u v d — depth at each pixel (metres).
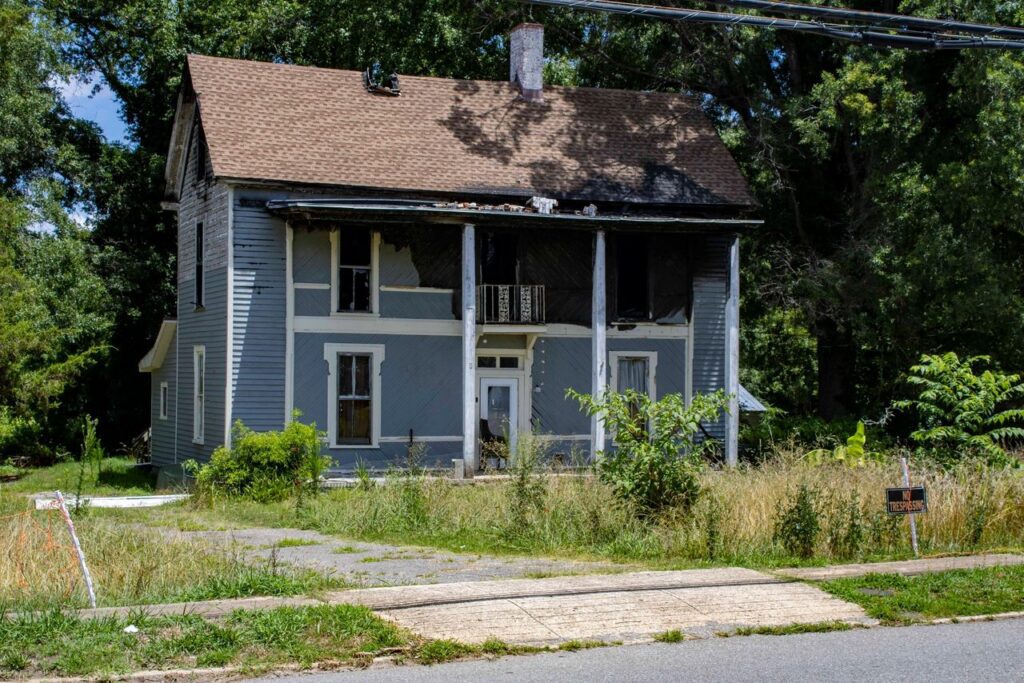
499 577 13.41
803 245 34.75
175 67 39.28
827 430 31.22
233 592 11.82
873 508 15.95
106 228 40.44
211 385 28.00
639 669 9.71
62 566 12.55
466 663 9.91
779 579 12.95
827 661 10.04
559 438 27.61
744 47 34.03
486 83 31.52
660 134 31.62
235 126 27.62
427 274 28.11
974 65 29.00
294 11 38.81
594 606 11.66
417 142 29.09
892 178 30.70
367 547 16.23
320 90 29.66
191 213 30.20
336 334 27.42
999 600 12.21
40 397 29.83
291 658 9.70
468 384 26.42
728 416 28.42
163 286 40.03
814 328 35.62
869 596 12.23
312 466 24.27
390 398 27.78
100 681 9.06
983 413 20.14
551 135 30.61
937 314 30.02
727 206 30.02
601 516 16.38
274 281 27.03
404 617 11.09
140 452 38.41
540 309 28.55
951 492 16.34
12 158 36.12
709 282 30.53
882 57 31.05
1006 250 31.28
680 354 30.09
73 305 35.97
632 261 30.11
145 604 11.29
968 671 9.78
